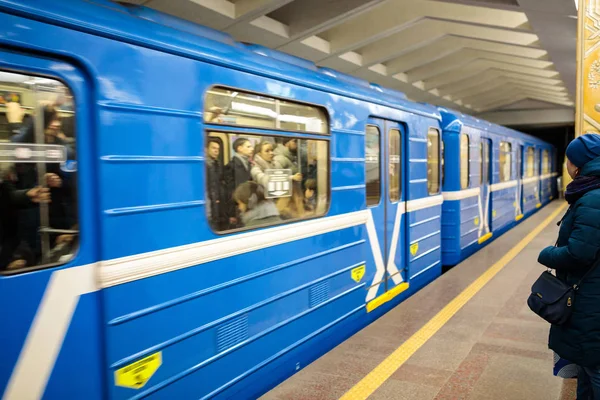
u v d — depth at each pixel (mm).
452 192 8031
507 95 23312
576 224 2395
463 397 3330
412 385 3516
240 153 3326
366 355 4078
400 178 5957
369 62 13789
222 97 3158
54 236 2242
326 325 4324
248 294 3354
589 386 2766
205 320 2992
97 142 2377
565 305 2445
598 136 2520
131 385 2518
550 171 21203
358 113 4805
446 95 21234
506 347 4203
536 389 3432
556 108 26266
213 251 3035
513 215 12719
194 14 8867
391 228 5676
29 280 2131
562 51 11875
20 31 2090
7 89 2082
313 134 4117
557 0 8281
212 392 3047
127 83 2523
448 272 6992
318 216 4188
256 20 9883
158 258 2664
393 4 11320
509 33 12102
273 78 3600
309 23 10391
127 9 2686
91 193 2379
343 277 4598
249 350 3373
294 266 3857
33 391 2135
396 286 5844
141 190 2586
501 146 11258
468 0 9102
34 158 2174
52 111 2236
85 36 2334
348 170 4629
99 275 2375
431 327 4730
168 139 2748
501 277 6645
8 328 2062
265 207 3586
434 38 12922
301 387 3502
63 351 2246
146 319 2604
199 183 2953
